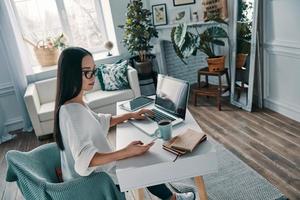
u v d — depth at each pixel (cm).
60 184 116
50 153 149
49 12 402
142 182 122
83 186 116
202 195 142
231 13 333
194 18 375
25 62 376
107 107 343
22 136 367
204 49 344
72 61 119
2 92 373
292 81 275
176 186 179
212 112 338
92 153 115
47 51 396
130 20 379
